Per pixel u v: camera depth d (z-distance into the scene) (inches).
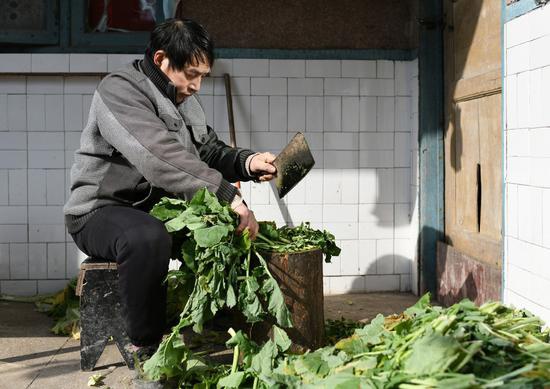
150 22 189.8
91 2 188.4
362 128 194.5
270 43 192.5
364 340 104.2
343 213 195.0
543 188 121.1
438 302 183.8
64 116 188.9
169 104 127.6
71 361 135.9
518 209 131.1
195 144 139.5
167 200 123.1
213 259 114.2
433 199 186.2
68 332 156.9
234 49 191.2
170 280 150.9
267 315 122.6
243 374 104.7
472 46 164.2
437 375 83.7
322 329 130.1
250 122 192.2
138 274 117.6
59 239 190.2
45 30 186.9
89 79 189.3
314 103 193.3
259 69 191.8
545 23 119.3
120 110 122.7
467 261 165.0
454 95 176.1
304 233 139.6
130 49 189.0
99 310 128.6
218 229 113.6
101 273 128.5
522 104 128.6
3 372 129.0
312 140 193.9
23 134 188.5
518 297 131.6
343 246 195.5
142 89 125.9
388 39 195.2
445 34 181.8
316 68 192.9
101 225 123.6
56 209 189.8
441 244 183.5
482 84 156.6
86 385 121.6
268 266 122.5
